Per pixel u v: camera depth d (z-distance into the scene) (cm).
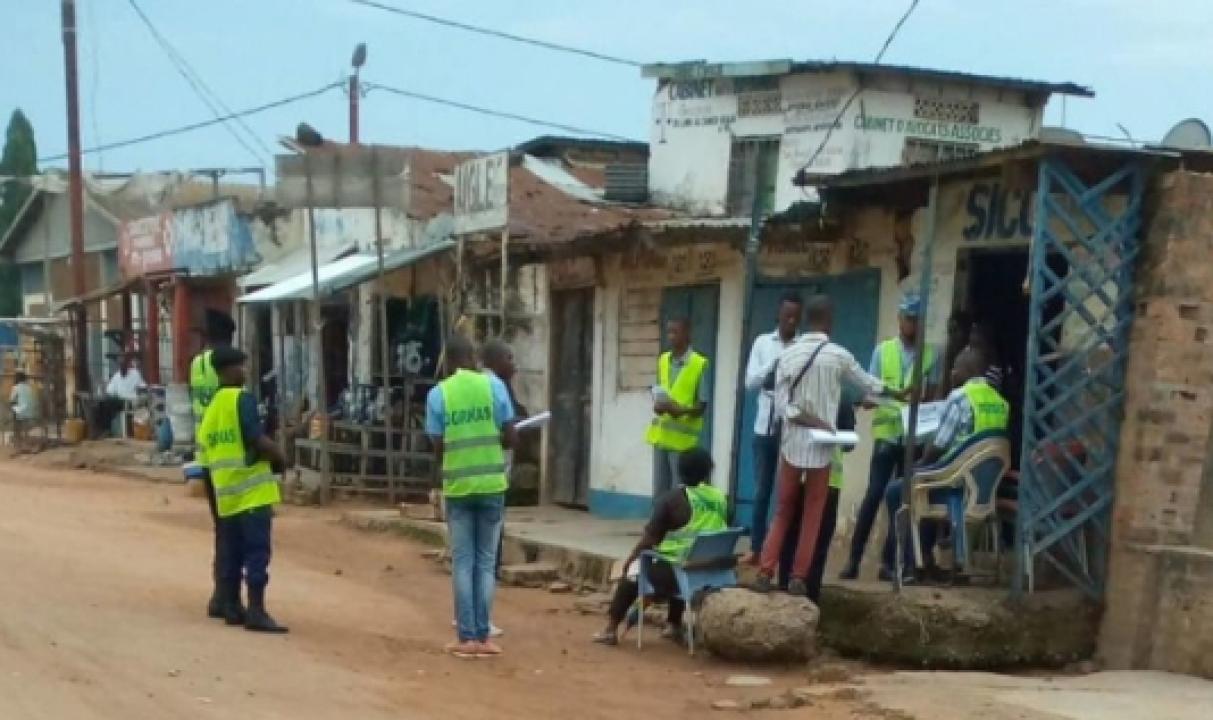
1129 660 944
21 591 1002
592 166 2423
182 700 717
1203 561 906
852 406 992
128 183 3356
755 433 1116
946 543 1009
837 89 1906
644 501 1539
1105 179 953
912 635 922
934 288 1118
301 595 1125
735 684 867
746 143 2025
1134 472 957
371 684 799
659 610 1087
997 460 966
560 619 1088
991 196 1065
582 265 1653
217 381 978
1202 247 953
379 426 1892
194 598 1045
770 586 945
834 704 797
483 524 921
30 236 3956
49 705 685
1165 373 952
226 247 2505
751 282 1077
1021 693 821
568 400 1712
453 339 933
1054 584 984
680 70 2053
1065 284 945
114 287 2888
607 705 798
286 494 1847
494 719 746
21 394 2866
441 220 1964
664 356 1274
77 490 1969
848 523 1191
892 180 1059
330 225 2400
